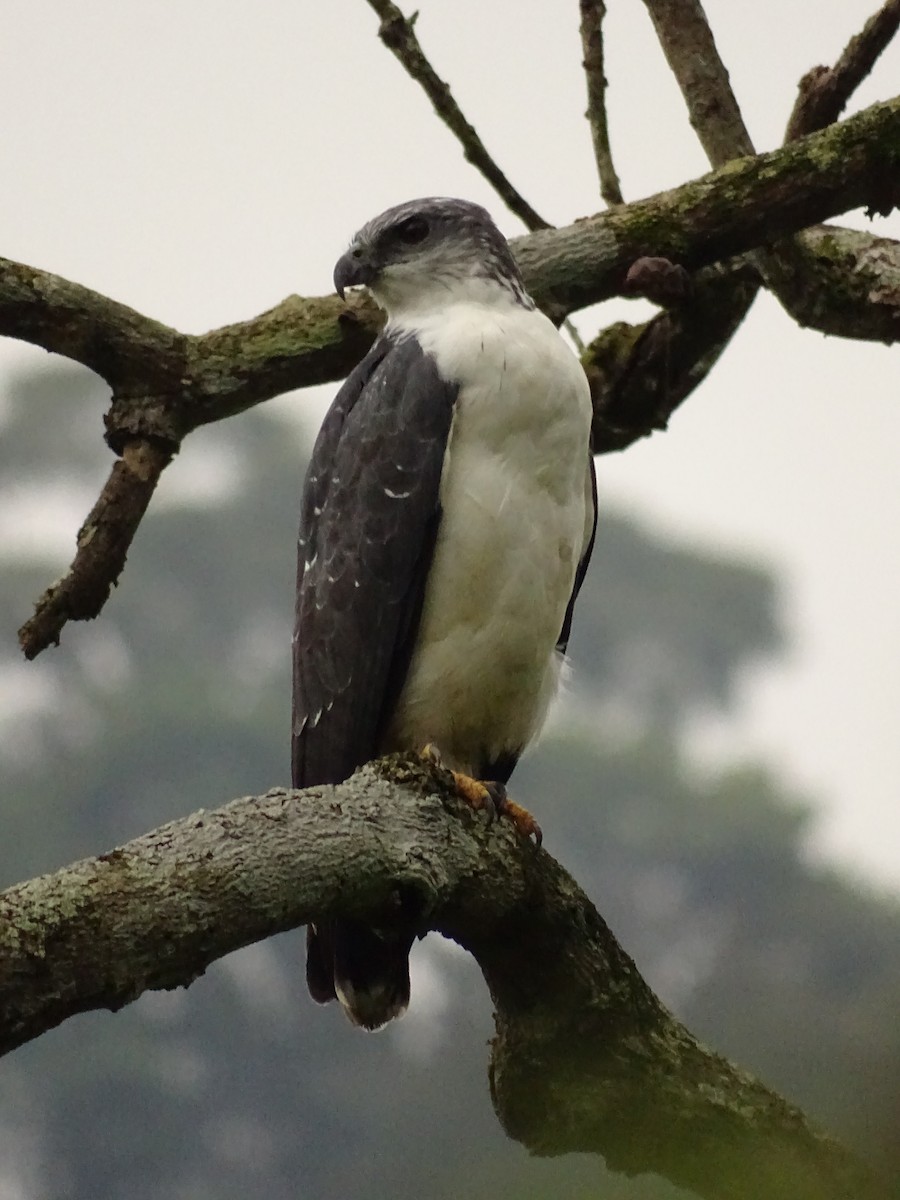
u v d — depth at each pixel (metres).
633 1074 8.02
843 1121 4.29
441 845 7.39
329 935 9.27
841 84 10.57
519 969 8.00
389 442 9.96
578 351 11.65
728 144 10.83
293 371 10.09
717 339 11.38
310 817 6.64
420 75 10.70
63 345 9.64
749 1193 5.79
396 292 10.55
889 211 10.02
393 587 9.92
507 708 10.19
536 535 9.80
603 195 11.51
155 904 5.87
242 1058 22.20
